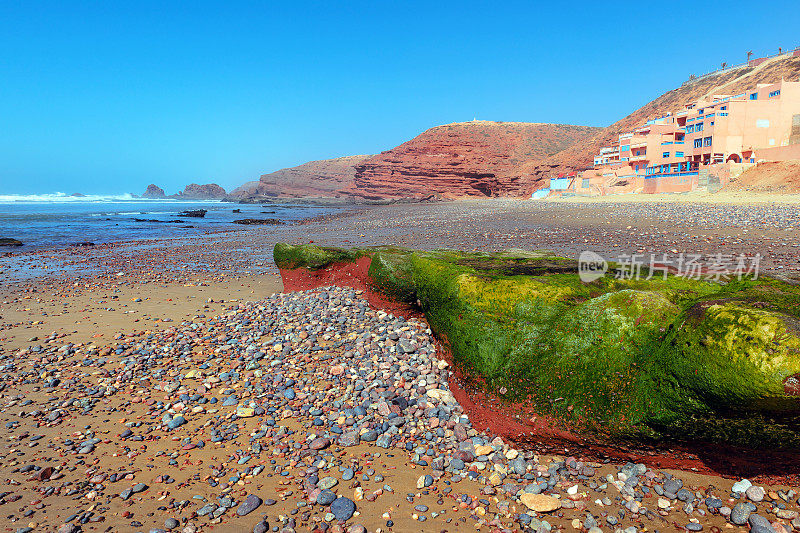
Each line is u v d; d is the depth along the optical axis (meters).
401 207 93.62
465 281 6.41
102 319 10.98
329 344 8.91
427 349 8.29
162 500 4.52
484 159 162.88
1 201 162.50
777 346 3.60
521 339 5.55
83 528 4.12
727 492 4.36
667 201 44.59
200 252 24.39
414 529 4.09
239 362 8.09
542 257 8.84
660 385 4.34
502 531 4.07
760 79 99.56
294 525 4.15
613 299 5.10
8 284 15.78
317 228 40.31
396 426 5.84
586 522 4.09
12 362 8.25
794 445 3.98
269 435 5.78
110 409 6.50
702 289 6.03
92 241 32.88
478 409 5.78
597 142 130.50
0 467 5.09
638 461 4.75
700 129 61.72
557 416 4.98
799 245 15.94
